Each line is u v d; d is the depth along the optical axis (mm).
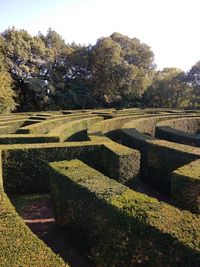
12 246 5066
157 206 7176
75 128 22734
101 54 53469
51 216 12094
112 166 13328
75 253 9500
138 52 59188
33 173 14117
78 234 9383
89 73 57188
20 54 47781
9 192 14086
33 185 14234
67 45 58562
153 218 6539
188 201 10703
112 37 58812
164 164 14859
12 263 4605
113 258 7559
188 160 13523
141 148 16469
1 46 47031
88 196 8398
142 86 53094
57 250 9656
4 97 40688
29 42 49500
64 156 14172
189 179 10516
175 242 5738
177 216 6648
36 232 10812
